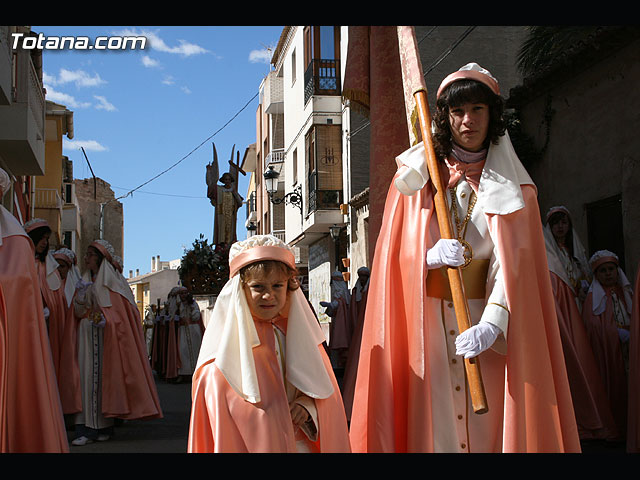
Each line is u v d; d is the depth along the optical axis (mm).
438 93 3500
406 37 4227
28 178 23188
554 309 3260
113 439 7773
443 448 3182
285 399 2996
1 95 13789
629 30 10180
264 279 3016
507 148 3398
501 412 3195
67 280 8656
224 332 3004
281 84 39219
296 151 32625
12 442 4098
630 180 10539
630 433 5664
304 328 3164
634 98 10516
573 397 6613
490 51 19406
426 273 3301
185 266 21547
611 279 7602
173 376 16969
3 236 4238
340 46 28000
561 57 11539
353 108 5660
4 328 4020
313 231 29219
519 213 3246
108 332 7844
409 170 3422
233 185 25453
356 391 3502
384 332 3381
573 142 11867
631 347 5809
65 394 7465
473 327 3029
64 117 31641
